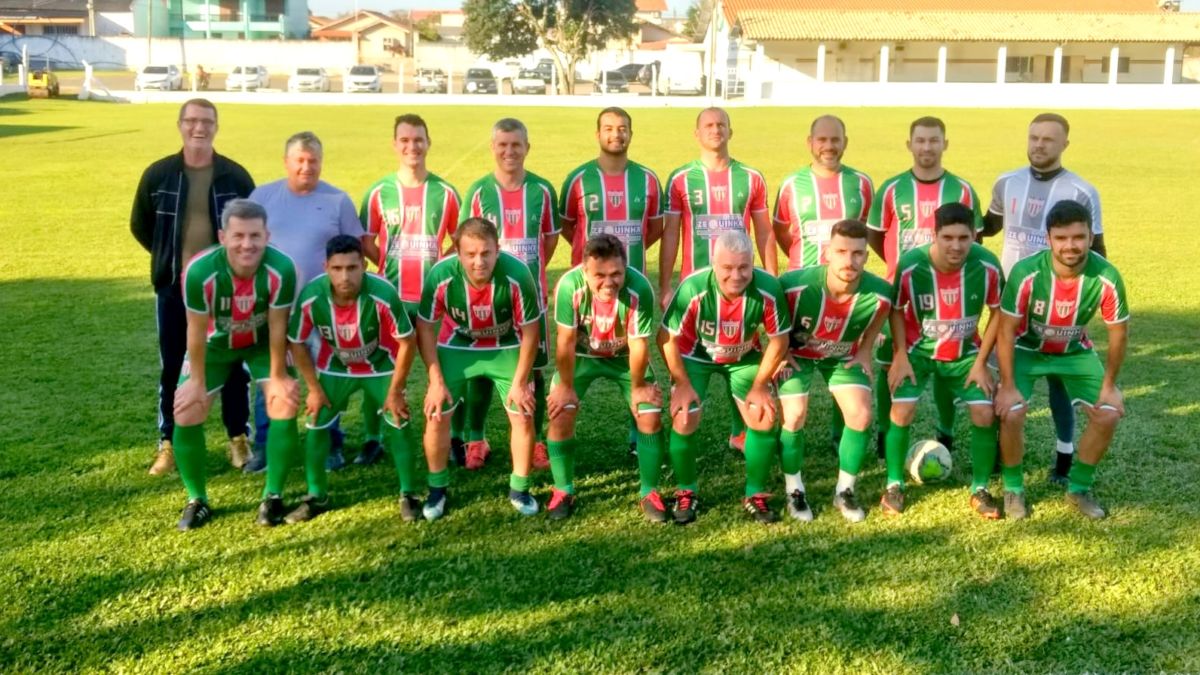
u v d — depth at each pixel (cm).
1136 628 385
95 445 583
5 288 985
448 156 2117
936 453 531
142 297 952
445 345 513
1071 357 497
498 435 618
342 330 471
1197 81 5300
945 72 4662
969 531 473
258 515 487
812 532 475
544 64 5872
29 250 1170
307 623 394
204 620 397
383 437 601
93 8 7119
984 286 493
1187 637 379
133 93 4150
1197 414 631
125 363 747
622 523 488
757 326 480
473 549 459
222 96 4172
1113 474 536
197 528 480
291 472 553
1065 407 524
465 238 456
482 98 4278
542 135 2592
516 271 480
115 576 431
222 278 464
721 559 447
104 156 2097
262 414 554
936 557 446
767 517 487
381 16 7156
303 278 554
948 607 403
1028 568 434
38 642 381
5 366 736
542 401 588
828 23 4784
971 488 526
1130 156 2222
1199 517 482
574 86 5553
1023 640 379
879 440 577
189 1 7412
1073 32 4628
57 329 841
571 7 5300
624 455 583
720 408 662
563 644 379
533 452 522
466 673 361
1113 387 480
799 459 497
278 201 559
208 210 542
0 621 394
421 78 5084
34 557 446
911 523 484
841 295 477
